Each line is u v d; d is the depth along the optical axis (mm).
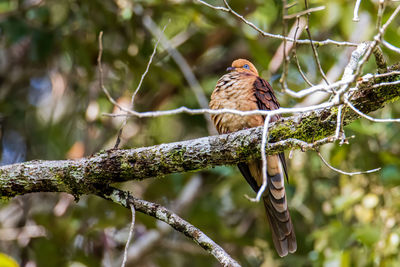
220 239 11461
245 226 12359
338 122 5586
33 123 12578
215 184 12258
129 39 11656
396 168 10258
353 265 9859
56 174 6637
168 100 12867
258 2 11539
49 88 13086
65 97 12406
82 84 12219
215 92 8836
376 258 9320
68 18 11461
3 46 12539
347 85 5203
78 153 11680
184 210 11969
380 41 5078
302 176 10906
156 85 11523
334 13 11086
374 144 10984
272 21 12234
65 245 11000
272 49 12812
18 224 12031
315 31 12102
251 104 8477
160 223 11641
